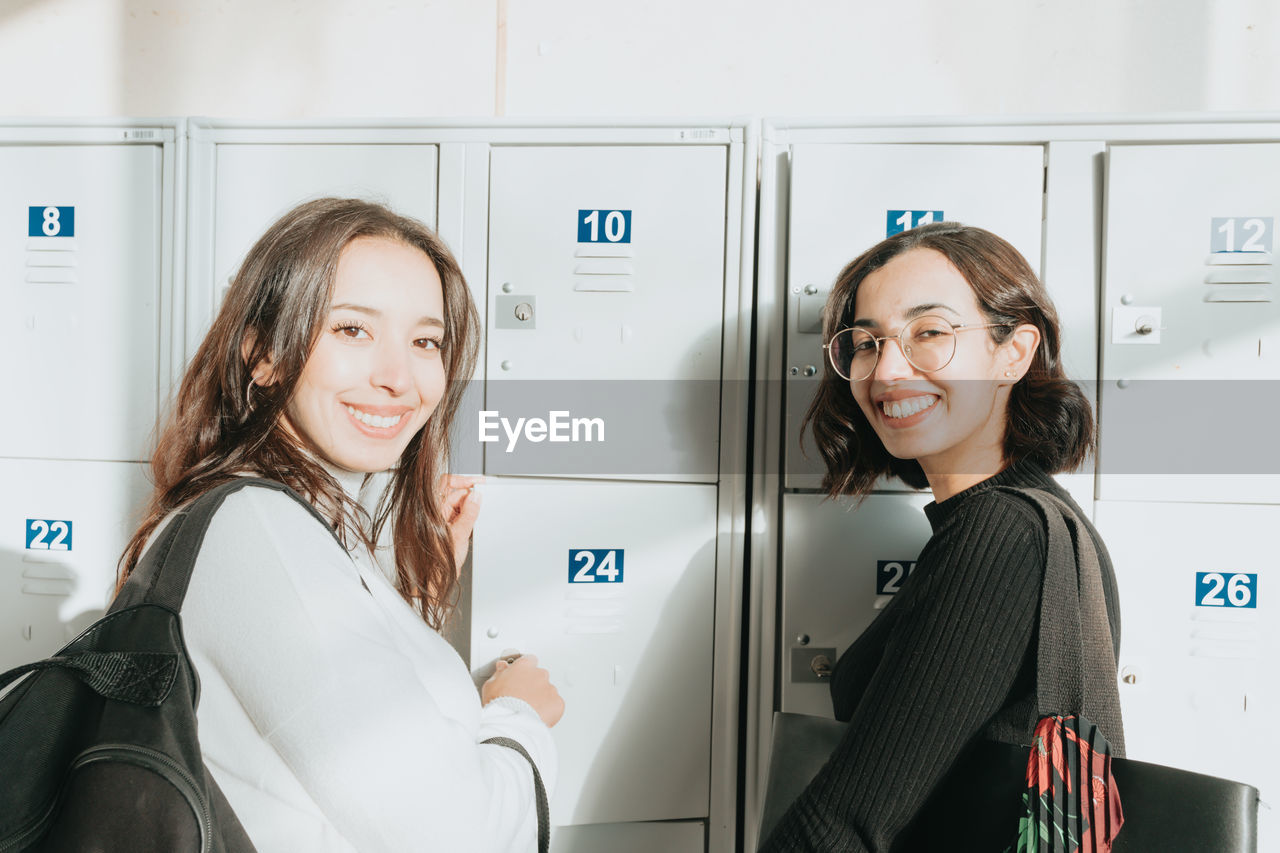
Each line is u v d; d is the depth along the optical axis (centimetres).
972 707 63
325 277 62
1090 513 118
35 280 126
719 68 165
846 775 65
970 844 63
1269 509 115
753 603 123
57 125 124
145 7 170
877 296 85
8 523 128
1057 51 162
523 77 167
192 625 53
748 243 120
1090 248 118
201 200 124
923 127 118
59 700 47
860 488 102
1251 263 114
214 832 48
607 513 123
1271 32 158
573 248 122
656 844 125
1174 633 117
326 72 170
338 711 51
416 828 51
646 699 124
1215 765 116
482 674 124
